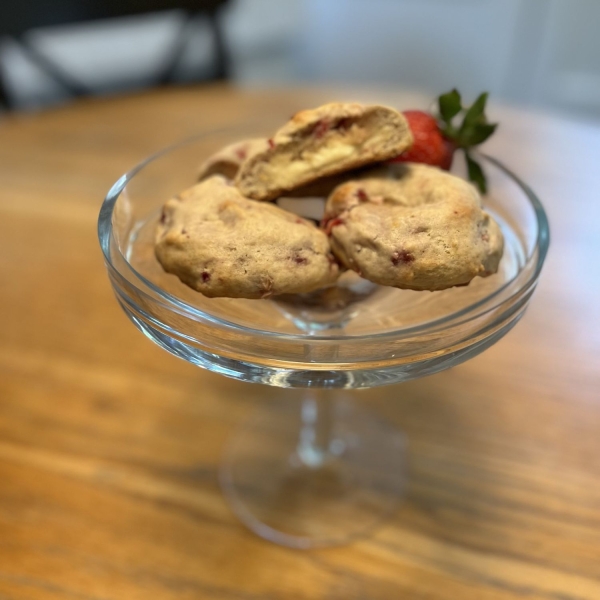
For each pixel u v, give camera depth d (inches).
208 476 12.8
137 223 11.4
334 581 11.0
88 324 15.7
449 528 11.8
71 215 18.7
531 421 13.6
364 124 9.7
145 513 11.9
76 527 11.6
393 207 9.3
